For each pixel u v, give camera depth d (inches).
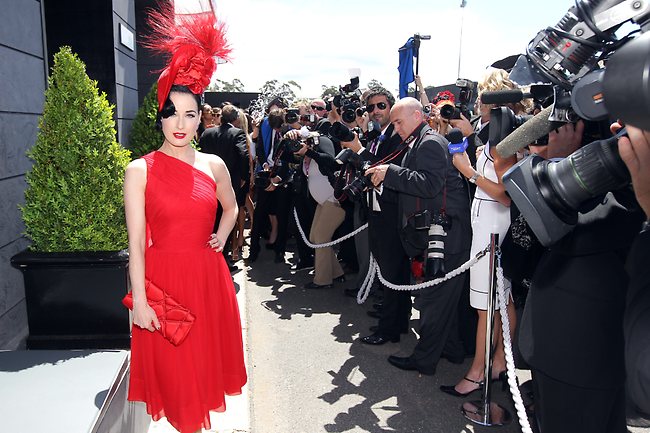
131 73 245.1
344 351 165.6
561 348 74.7
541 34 64.9
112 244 139.6
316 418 126.4
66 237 136.1
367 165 156.7
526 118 92.3
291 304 210.2
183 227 88.2
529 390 136.4
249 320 191.9
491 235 119.6
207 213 90.2
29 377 86.7
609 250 72.4
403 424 123.8
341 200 183.6
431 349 143.8
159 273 88.4
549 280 77.0
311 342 172.7
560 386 75.9
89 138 136.5
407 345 170.2
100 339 137.6
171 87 87.3
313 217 249.8
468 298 158.1
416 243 136.7
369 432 120.3
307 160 223.3
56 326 137.0
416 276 181.2
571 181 58.6
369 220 164.2
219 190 97.0
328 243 218.2
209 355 91.7
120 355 96.1
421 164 132.3
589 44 59.9
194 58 86.7
